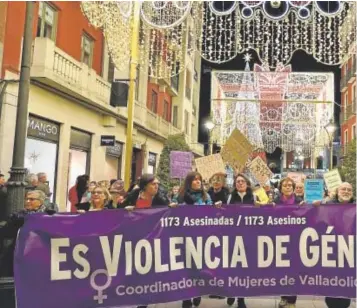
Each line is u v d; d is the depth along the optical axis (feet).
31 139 42.04
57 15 48.06
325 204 17.48
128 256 16.52
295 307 19.13
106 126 58.90
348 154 70.03
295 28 44.65
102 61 59.72
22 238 15.57
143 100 78.28
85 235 16.19
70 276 15.90
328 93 102.89
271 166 74.59
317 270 17.26
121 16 50.03
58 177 46.80
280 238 17.43
